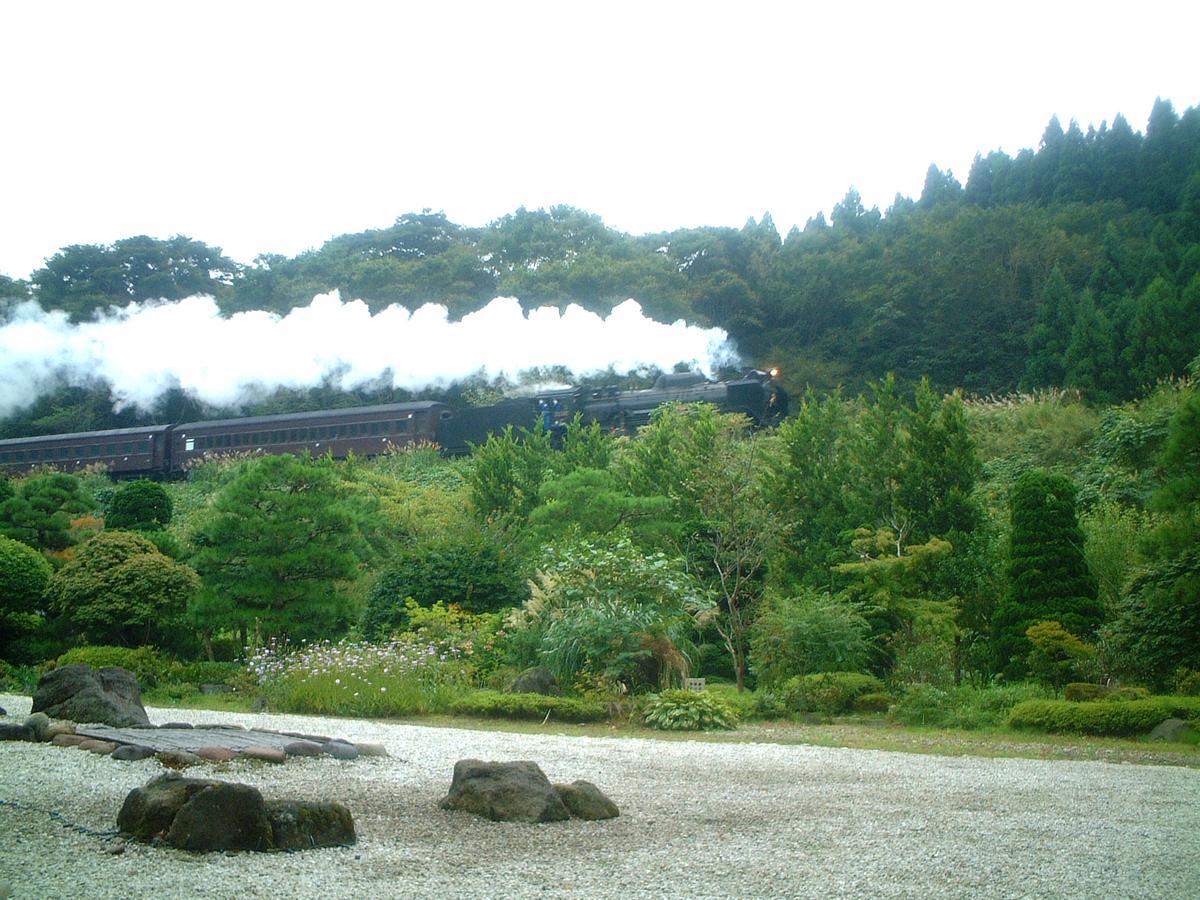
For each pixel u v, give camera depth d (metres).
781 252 76.94
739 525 21.81
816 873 6.16
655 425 35.78
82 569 20.92
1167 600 15.81
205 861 6.12
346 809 6.74
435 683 16.70
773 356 68.00
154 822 6.48
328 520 21.56
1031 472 18.56
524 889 5.73
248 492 21.25
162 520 30.75
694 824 7.50
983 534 20.72
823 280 70.25
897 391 62.81
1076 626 17.44
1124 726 13.74
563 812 7.56
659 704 15.04
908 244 73.06
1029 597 18.02
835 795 8.88
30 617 21.02
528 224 76.94
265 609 20.75
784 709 16.27
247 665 19.81
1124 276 63.00
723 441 26.16
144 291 70.81
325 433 50.59
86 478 51.03
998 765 11.09
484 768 7.76
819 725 15.42
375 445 49.47
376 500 31.14
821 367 65.62
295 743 10.08
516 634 18.58
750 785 9.38
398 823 7.27
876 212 94.25
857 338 67.69
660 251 75.88
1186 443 15.39
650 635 17.06
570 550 19.12
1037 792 9.21
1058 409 38.34
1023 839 7.16
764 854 6.60
